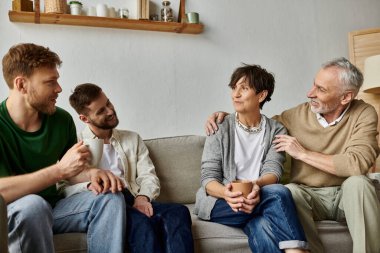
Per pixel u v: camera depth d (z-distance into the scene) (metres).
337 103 2.13
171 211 1.86
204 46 3.13
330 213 2.10
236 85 2.12
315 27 3.46
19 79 1.73
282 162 2.13
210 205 1.98
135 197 2.05
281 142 2.12
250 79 2.09
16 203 1.49
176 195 2.45
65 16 2.69
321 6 3.49
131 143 2.28
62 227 1.75
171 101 3.03
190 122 3.07
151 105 2.98
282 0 3.37
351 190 1.92
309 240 1.93
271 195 1.80
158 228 1.81
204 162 2.11
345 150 2.11
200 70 3.11
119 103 2.91
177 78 3.05
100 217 1.69
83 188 1.85
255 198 1.81
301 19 3.42
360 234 1.87
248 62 3.25
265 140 2.14
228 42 3.20
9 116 1.76
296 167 2.21
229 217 1.92
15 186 1.55
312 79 3.43
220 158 2.11
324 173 2.14
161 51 3.02
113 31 2.90
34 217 1.46
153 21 2.90
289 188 2.01
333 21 3.52
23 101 1.75
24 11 2.62
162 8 3.02
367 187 1.90
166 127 3.01
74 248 1.70
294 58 3.38
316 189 2.15
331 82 2.10
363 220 1.87
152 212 1.86
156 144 2.50
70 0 2.86
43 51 1.77
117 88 2.90
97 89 2.16
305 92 3.40
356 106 2.20
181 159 2.50
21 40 2.69
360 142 2.06
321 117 2.19
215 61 3.15
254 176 2.12
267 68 3.30
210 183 2.01
